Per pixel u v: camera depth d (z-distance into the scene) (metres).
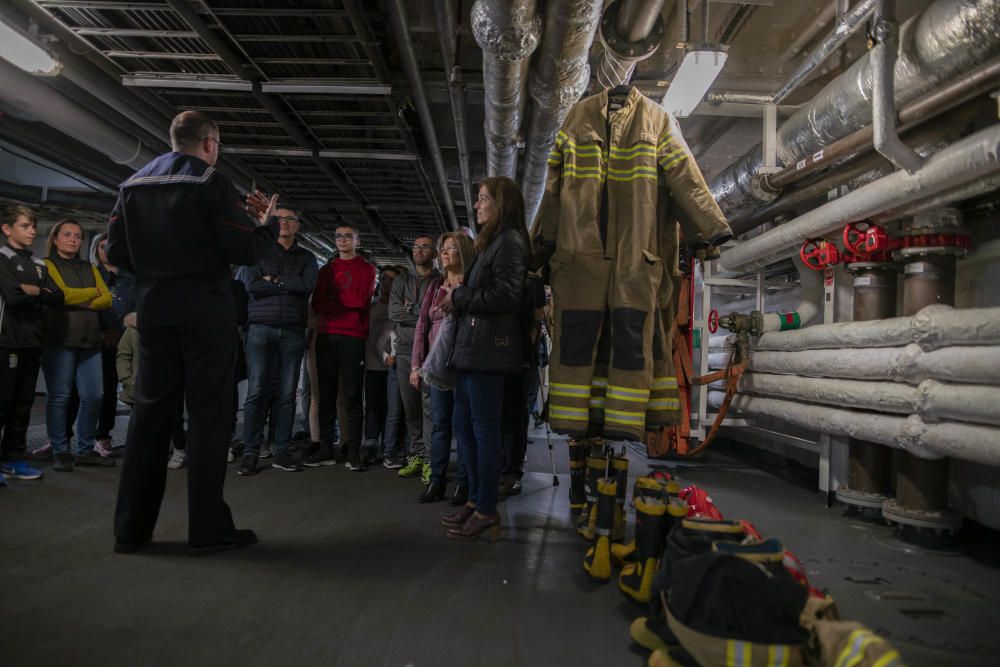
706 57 2.74
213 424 2.23
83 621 1.64
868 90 2.68
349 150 5.51
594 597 1.90
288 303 3.95
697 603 1.26
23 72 3.83
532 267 2.54
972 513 2.63
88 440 3.93
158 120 4.98
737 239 4.82
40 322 3.44
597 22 2.58
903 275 3.10
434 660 1.47
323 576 2.03
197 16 3.39
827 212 3.05
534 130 3.92
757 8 3.53
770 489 3.86
